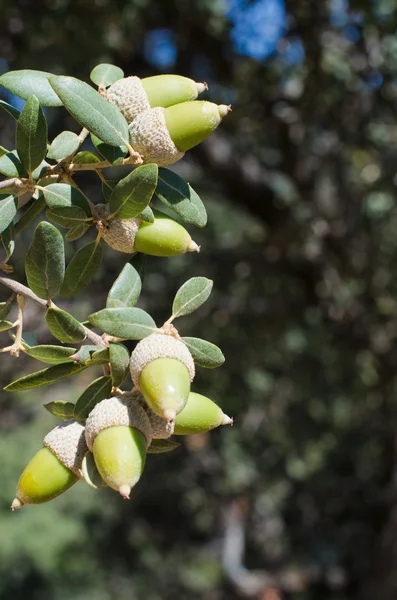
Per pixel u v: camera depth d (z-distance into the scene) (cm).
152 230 129
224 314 646
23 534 964
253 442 815
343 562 926
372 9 429
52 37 443
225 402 707
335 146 546
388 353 633
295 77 512
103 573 1050
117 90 129
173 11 501
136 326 118
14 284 129
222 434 792
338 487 902
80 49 445
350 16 459
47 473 119
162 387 111
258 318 654
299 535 1026
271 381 726
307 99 498
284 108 540
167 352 115
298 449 834
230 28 502
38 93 134
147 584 1054
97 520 1070
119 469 109
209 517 1069
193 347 123
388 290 614
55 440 120
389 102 498
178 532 1121
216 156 583
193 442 788
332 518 959
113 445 111
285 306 649
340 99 496
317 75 482
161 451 126
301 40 478
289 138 566
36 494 119
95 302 566
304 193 591
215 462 868
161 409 110
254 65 524
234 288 646
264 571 1038
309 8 468
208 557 1084
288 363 703
